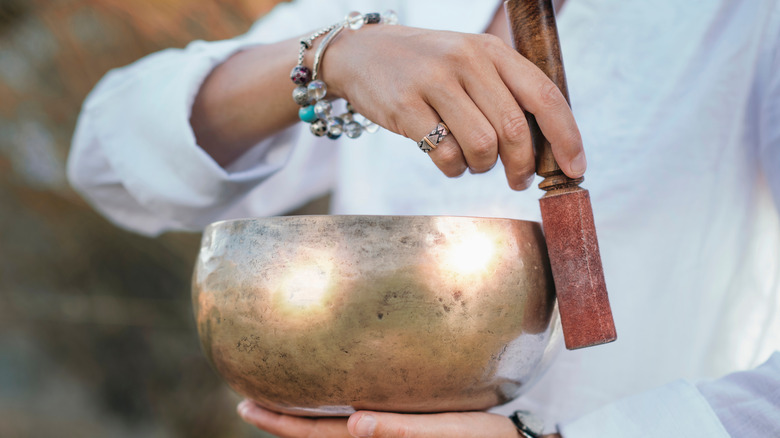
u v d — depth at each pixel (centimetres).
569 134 45
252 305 47
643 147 71
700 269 72
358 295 45
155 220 94
